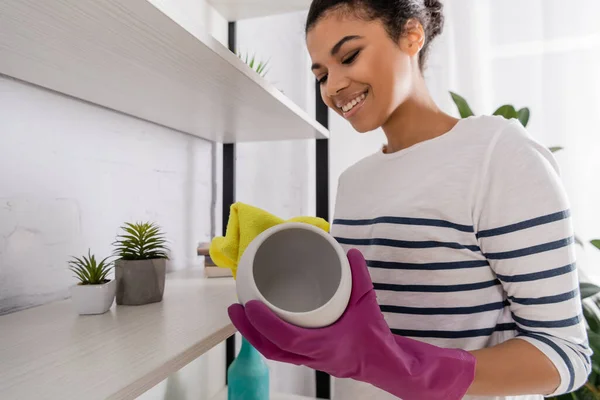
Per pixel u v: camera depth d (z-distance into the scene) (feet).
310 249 1.45
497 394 1.33
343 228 2.17
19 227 2.20
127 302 2.24
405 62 1.70
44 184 2.35
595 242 3.80
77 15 1.49
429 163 1.83
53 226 2.40
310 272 1.45
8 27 1.58
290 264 1.48
